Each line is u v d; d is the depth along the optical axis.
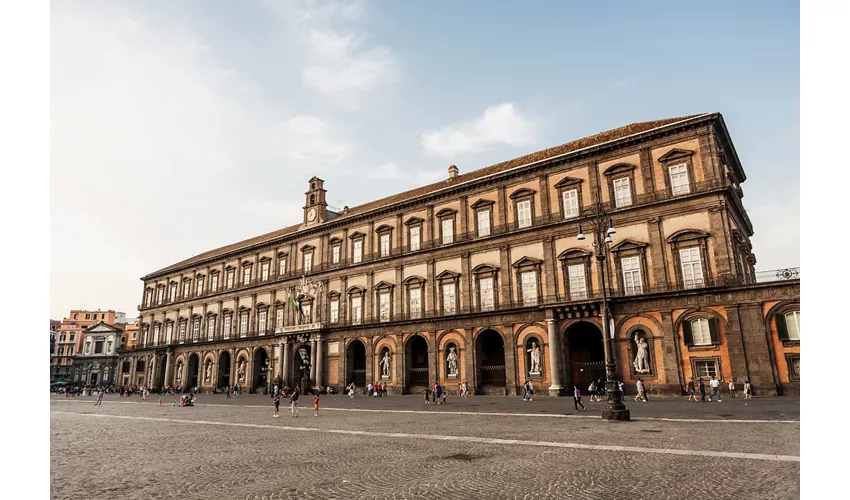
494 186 52.69
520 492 11.27
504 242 50.56
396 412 33.69
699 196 40.28
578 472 13.05
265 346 71.88
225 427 26.52
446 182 60.69
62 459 16.88
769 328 36.31
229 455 17.11
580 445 17.27
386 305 59.06
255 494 11.62
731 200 41.66
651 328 40.91
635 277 42.47
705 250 39.56
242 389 74.25
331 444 19.14
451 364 51.72
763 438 17.88
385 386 56.91
